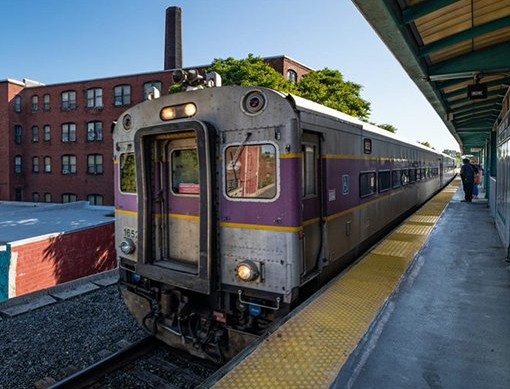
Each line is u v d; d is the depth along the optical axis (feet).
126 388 15.11
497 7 15.43
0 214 71.00
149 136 16.65
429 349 11.39
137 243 16.87
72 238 41.60
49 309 24.23
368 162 22.81
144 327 18.03
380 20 14.21
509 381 9.78
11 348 19.08
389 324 13.05
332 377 9.82
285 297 13.16
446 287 16.88
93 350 18.84
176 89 54.95
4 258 34.73
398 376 9.95
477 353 11.18
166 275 15.47
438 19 16.11
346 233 19.01
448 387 9.51
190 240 16.30
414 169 41.32
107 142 103.60
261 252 13.67
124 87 99.81
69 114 108.47
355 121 20.66
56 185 112.57
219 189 14.56
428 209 43.24
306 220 14.92
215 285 14.46
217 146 14.52
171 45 98.73
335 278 17.65
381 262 20.57
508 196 23.12
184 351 17.74
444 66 21.22
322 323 12.87
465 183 50.16
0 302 24.20
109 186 104.47
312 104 15.58
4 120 113.39
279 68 80.23
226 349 15.06
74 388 14.89
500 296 15.78
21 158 116.57
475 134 58.65
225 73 57.41
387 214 28.17
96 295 26.86
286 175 13.07
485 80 25.13
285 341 11.66
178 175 16.78
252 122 13.78
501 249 23.84
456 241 26.17
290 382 9.59
